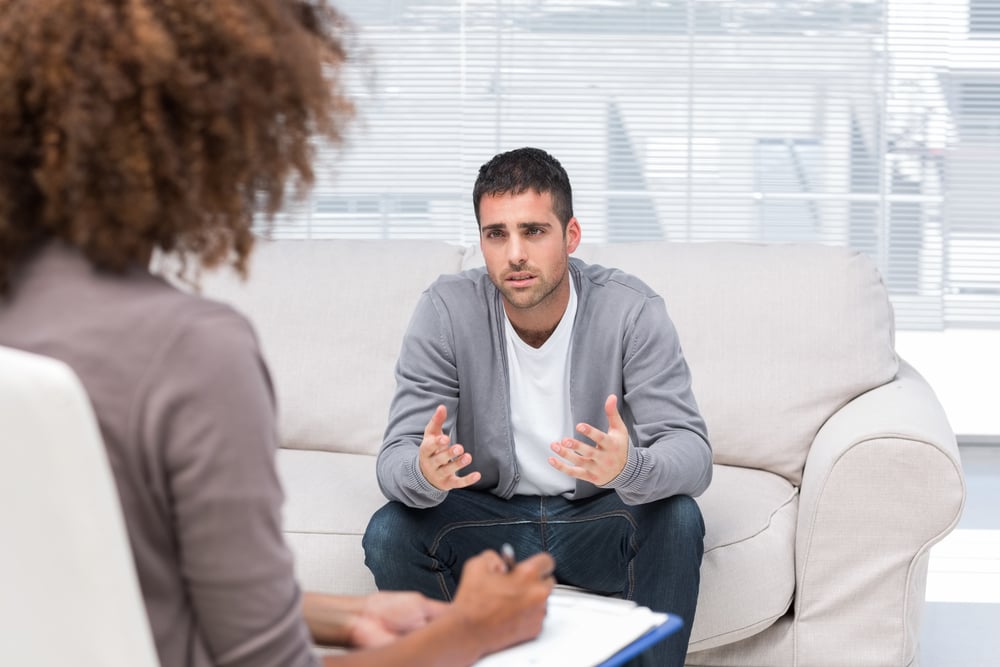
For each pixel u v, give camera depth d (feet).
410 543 6.52
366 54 3.35
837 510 6.68
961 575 10.16
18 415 2.37
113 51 2.61
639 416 6.83
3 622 2.56
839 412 7.93
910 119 13.01
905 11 12.90
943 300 13.19
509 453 6.89
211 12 2.70
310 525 6.96
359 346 8.61
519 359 6.99
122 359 2.65
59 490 2.42
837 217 13.10
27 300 2.76
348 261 8.91
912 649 6.87
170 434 2.63
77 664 2.55
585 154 13.12
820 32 12.92
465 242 13.25
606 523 6.60
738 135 13.05
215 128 2.73
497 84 13.08
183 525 2.68
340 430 8.50
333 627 3.78
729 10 12.93
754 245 8.68
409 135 13.15
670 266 8.59
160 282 2.85
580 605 3.76
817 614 6.81
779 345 8.19
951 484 6.55
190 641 2.81
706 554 6.73
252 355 2.75
